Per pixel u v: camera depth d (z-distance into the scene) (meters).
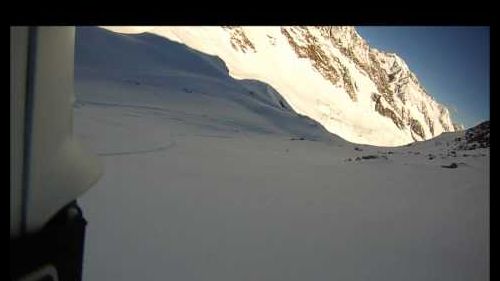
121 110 33.78
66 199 1.87
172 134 23.91
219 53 111.94
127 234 5.81
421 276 5.27
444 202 9.95
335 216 8.02
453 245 6.57
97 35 72.56
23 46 1.51
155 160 12.91
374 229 7.26
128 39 78.00
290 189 10.50
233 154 17.91
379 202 9.60
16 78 1.49
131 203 7.49
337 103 145.00
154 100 48.53
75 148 2.10
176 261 5.05
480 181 13.31
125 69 65.50
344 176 13.59
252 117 54.81
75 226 1.97
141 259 4.99
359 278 5.05
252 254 5.56
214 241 5.93
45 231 1.73
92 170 2.21
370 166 16.89
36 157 1.63
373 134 138.75
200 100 56.03
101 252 5.07
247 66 123.25
